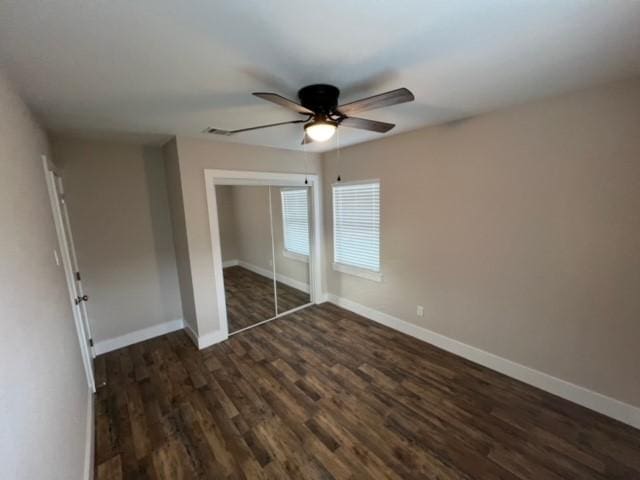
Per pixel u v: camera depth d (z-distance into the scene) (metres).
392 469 1.79
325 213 4.34
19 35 1.16
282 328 3.73
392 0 1.04
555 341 2.32
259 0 1.02
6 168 1.22
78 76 1.56
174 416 2.28
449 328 3.04
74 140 2.99
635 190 1.86
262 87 1.78
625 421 2.05
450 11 1.12
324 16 1.13
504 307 2.58
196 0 1.01
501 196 2.47
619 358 2.04
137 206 3.40
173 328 3.78
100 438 2.08
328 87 1.76
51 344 1.45
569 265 2.18
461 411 2.24
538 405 2.26
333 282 4.44
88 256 3.15
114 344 3.35
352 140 3.43
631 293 1.95
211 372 2.85
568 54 1.49
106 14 1.07
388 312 3.67
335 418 2.21
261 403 2.40
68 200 2.99
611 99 1.88
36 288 1.35
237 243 4.07
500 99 2.14
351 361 2.96
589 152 2.00
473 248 2.72
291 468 1.82
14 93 1.58
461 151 2.68
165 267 3.65
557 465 1.78
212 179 3.21
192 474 1.79
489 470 1.77
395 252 3.44
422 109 2.36
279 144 3.48
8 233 1.10
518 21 1.20
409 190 3.17
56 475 1.23
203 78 1.65
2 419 0.82
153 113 2.22
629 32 1.29
